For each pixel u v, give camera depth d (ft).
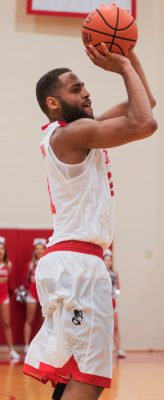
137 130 9.04
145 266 39.27
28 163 38.50
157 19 40.75
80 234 9.66
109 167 10.34
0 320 36.40
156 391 22.59
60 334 9.36
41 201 38.37
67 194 9.79
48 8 38.22
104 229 9.75
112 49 10.06
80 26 39.65
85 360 9.16
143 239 39.40
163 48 40.65
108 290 9.64
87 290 9.46
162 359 34.17
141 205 39.55
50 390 21.97
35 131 38.75
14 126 38.60
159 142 40.06
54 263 9.75
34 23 39.24
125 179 39.52
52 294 9.62
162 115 40.34
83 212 9.71
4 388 22.25
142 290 39.14
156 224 39.60
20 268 37.35
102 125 9.22
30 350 9.97
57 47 39.40
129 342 38.70
